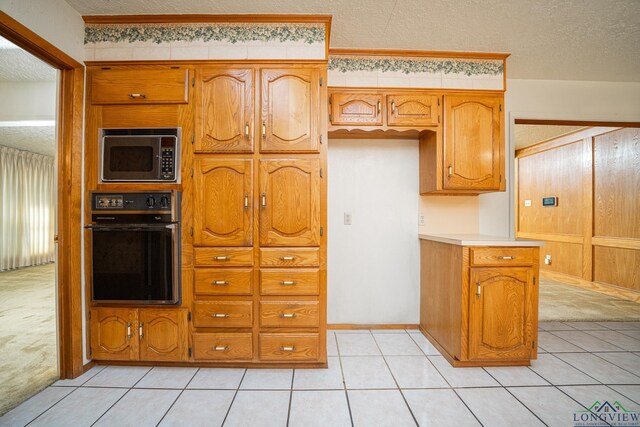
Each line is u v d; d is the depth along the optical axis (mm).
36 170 6180
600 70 2686
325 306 2016
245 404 1642
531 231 5305
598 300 3646
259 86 2023
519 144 5195
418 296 2760
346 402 1662
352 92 2436
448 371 1993
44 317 2977
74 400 1670
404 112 2416
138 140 2020
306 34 2029
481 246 2010
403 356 2203
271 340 1995
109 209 1973
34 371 1967
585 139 4277
